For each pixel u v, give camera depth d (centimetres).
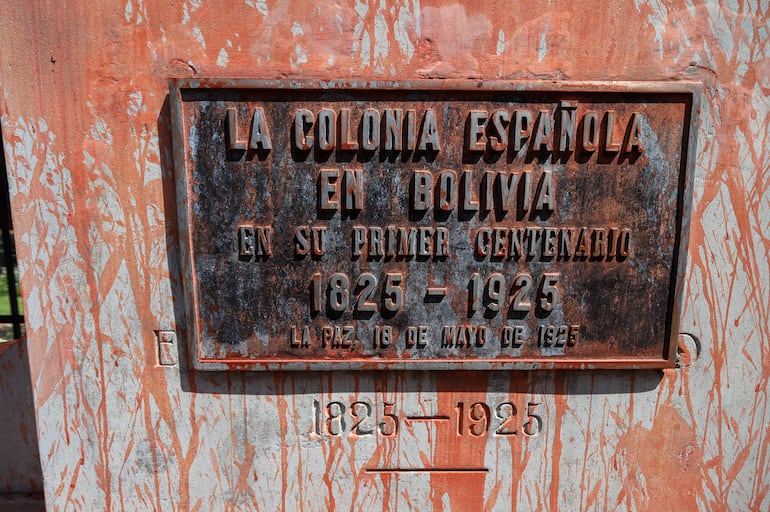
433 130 173
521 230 181
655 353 191
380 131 174
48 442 196
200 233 181
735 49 177
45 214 182
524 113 173
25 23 172
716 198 185
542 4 174
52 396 193
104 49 174
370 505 204
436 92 172
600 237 182
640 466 203
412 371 193
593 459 202
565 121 174
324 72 176
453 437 200
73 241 184
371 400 196
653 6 174
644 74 178
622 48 177
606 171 178
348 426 198
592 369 191
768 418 199
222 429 197
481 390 196
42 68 174
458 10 174
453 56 176
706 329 193
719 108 180
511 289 185
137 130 178
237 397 195
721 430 200
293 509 204
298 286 184
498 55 176
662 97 174
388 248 182
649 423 199
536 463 202
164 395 194
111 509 202
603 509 206
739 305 192
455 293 185
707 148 183
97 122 177
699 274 189
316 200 179
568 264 184
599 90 172
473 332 188
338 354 189
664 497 205
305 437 198
